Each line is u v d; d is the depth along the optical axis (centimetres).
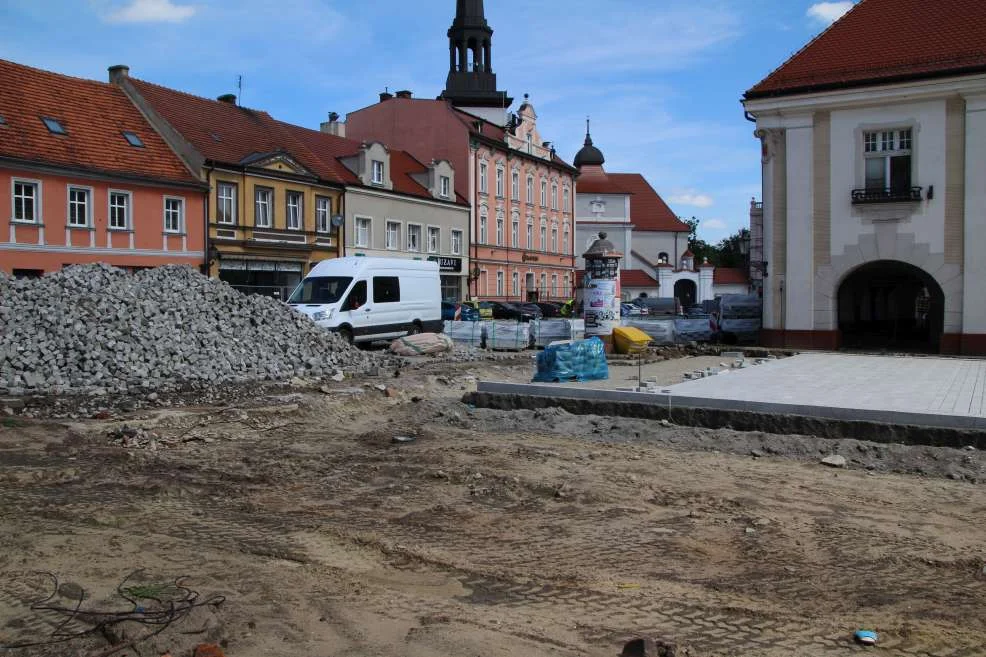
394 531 657
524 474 857
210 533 653
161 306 1714
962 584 539
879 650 440
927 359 1972
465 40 6147
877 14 2547
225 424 1177
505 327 2680
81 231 2839
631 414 1166
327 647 441
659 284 6919
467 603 505
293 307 2217
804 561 584
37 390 1360
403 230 4344
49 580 541
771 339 2505
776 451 975
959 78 2208
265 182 3462
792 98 2406
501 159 5397
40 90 3005
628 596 516
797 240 2448
